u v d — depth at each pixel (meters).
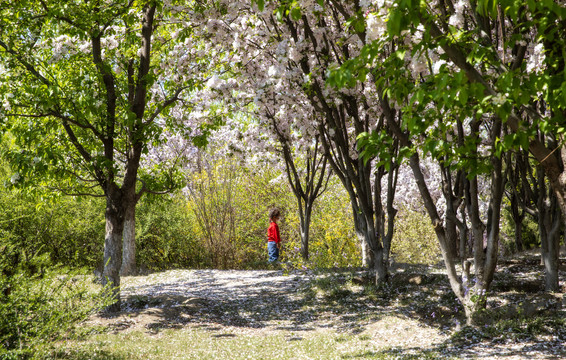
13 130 8.86
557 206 8.26
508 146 3.77
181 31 9.22
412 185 16.98
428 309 8.02
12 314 5.02
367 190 9.70
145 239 17.95
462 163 4.57
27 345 4.92
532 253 13.10
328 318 8.44
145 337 7.23
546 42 4.00
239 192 19.48
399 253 16.55
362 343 6.67
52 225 13.93
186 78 10.15
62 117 8.29
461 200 8.01
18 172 8.66
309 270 12.85
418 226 16.06
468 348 5.88
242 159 14.16
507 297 8.03
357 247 15.45
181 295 10.80
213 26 8.83
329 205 17.97
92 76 8.70
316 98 9.20
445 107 3.72
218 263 17.25
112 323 7.96
